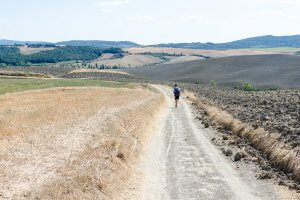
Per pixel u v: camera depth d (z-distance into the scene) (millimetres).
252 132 26078
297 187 16094
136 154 20938
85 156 16031
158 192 15508
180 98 72812
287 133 23391
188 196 15086
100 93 60875
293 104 44781
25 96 49844
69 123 23531
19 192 11398
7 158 14695
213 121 36469
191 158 21578
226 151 22938
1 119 24141
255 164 20172
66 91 64500
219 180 17344
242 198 14938
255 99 58719
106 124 23719
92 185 13664
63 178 13078
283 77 165875
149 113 36969
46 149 16797
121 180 15859
